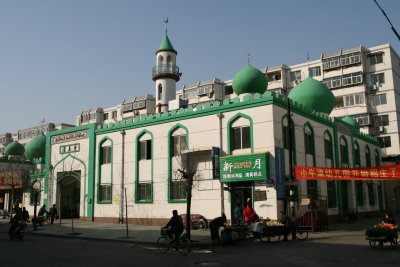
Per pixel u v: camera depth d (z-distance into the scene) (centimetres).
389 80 4756
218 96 6047
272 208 2172
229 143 2392
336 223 2778
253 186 2259
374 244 1463
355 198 3186
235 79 2806
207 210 2419
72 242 1844
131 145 2903
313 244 1608
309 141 2667
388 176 2141
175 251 1454
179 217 1429
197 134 2547
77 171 3250
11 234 1969
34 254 1383
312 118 2720
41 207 3206
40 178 3678
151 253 1407
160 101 3903
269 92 2322
